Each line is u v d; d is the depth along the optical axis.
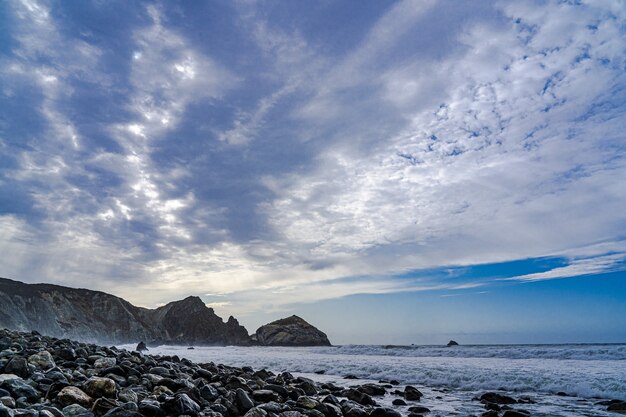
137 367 12.27
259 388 12.54
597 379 15.64
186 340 129.25
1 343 12.73
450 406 12.65
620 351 25.80
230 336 140.38
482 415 11.02
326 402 11.30
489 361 25.70
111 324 101.69
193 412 7.67
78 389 7.75
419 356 34.03
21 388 7.31
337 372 23.50
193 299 147.50
